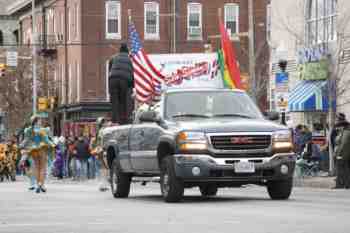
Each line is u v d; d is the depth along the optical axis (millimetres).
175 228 25109
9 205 36688
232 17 135625
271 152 34844
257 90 99500
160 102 38031
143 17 134125
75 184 65438
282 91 65500
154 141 37031
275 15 84438
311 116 78000
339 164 50500
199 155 34500
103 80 131875
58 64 143125
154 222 27172
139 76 68875
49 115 128000
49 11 148375
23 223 28062
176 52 134625
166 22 134875
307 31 78938
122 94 49469
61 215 30875
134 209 32781
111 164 43281
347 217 27875
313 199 37500
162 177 36062
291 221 26625
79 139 81125
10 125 139500
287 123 81688
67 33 138875
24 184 66938
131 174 41156
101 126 55906
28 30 162750
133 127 39656
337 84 69125
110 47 132250
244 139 34688
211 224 26109
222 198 38750
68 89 137875
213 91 38000
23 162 52438
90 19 131875
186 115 36969
